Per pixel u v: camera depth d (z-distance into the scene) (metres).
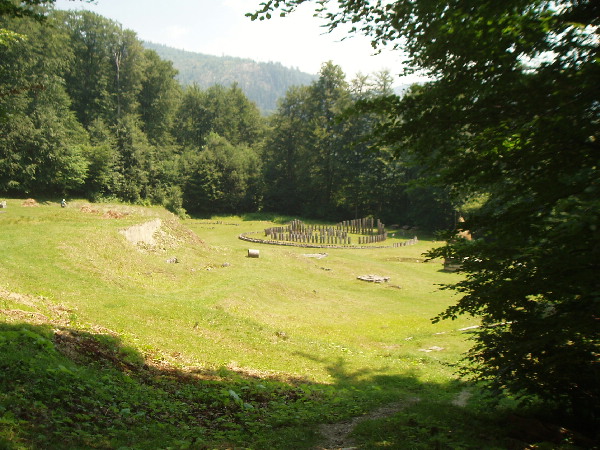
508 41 4.95
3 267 16.33
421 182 6.68
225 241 43.19
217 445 6.38
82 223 25.94
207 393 9.35
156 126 76.50
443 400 10.24
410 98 5.65
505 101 5.14
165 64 77.94
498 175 5.98
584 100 4.64
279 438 7.09
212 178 72.62
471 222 6.50
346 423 8.28
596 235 4.48
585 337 5.89
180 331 14.42
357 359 14.80
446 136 5.66
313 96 73.56
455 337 18.25
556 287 5.48
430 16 5.90
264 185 79.69
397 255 40.94
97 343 10.74
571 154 5.14
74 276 17.41
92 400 7.04
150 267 22.41
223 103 94.12
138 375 9.62
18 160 45.69
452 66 5.64
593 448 6.12
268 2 6.07
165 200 67.12
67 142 51.56
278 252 33.09
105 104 66.44
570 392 6.86
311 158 73.81
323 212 74.38
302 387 10.83
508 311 6.88
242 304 19.36
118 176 61.41
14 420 5.36
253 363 13.05
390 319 21.11
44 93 49.31
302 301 22.62
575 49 4.89
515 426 6.95
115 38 68.25
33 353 7.95
